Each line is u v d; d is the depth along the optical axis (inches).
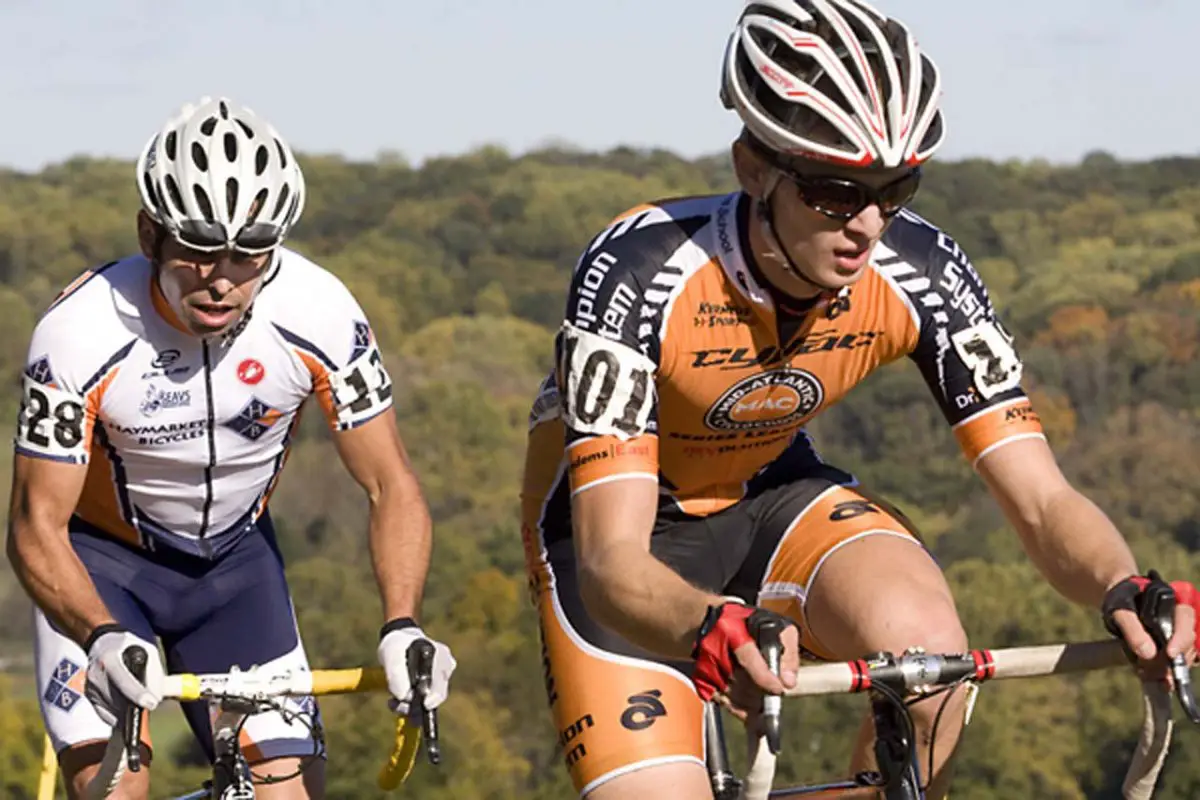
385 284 4441.4
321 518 2442.2
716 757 294.5
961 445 297.1
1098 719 1884.8
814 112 255.4
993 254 4323.3
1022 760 1815.9
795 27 264.7
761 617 227.6
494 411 3503.9
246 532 347.6
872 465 2679.6
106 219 4313.5
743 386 289.7
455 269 4638.3
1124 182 4950.8
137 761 276.7
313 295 317.7
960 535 2380.7
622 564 258.2
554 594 304.7
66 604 299.9
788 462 323.3
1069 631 1978.3
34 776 1764.3
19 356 3004.4
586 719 290.8
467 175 5295.3
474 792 1895.9
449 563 2647.6
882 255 287.9
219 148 290.7
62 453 307.7
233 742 292.0
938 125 261.9
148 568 341.7
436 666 289.1
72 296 311.4
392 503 320.8
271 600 350.3
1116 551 266.4
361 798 1488.7
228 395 317.4
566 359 277.9
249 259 291.9
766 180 265.7
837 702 1381.6
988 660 243.0
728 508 319.3
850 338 290.2
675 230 281.0
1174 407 3225.9
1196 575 2477.9
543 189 5142.7
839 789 289.0
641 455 273.7
